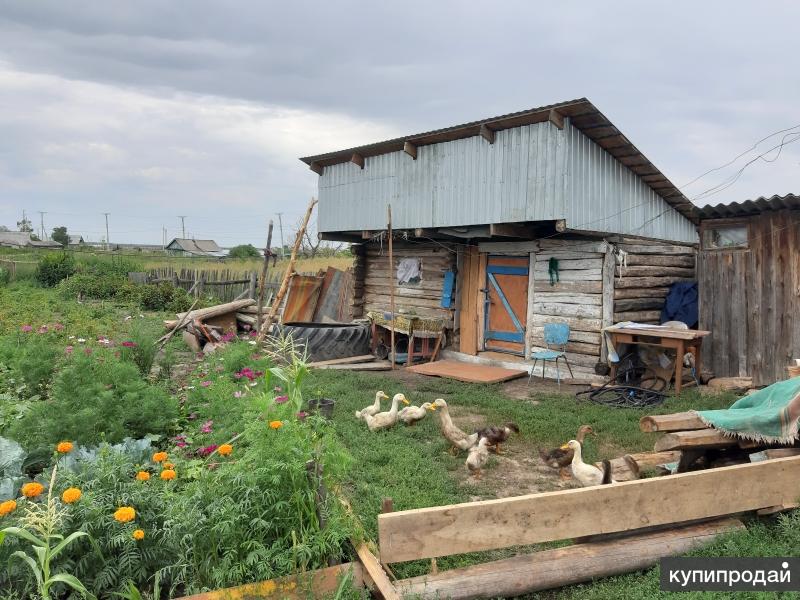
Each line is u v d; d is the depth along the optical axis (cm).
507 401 923
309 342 1309
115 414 571
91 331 1232
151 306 2162
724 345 1048
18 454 460
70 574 306
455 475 604
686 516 427
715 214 1041
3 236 7675
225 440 520
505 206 1059
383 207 1323
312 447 404
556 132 974
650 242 1167
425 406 729
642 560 406
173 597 343
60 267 2784
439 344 1320
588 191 1023
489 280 1302
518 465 639
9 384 780
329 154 1428
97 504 325
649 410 847
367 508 466
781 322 963
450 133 1134
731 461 539
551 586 388
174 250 7481
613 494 407
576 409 866
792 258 950
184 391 784
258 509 357
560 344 1116
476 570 384
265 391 518
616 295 1053
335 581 361
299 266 3084
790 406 485
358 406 853
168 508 347
